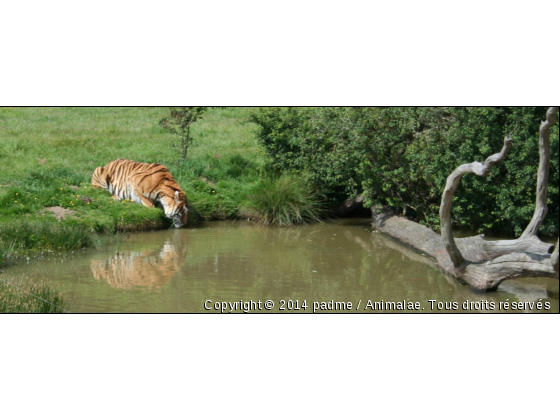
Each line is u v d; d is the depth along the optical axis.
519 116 14.15
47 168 16.52
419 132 14.94
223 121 23.52
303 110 18.00
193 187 16.98
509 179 14.41
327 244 14.24
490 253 11.02
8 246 12.23
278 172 17.89
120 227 14.72
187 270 11.84
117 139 19.91
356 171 15.29
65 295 10.17
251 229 15.75
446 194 10.62
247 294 10.48
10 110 22.39
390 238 14.98
